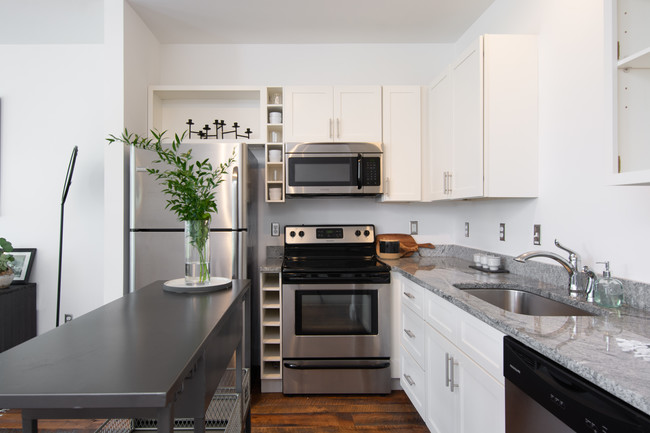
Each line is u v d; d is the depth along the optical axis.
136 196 2.41
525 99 2.06
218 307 1.27
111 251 2.43
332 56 3.17
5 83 3.05
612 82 1.20
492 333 1.33
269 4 2.57
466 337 1.55
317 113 2.87
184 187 1.53
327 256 3.02
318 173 2.81
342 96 2.88
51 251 3.06
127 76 2.52
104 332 1.01
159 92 2.92
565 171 1.86
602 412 0.82
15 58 3.06
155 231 2.43
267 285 2.75
